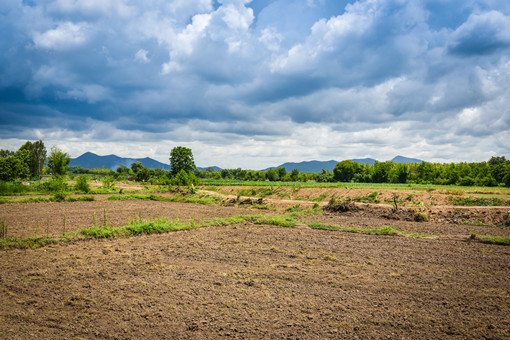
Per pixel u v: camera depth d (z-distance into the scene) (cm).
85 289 822
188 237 1496
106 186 4862
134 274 941
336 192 4284
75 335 601
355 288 834
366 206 2434
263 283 872
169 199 3644
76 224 1841
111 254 1168
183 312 691
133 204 3094
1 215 2169
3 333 604
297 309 708
